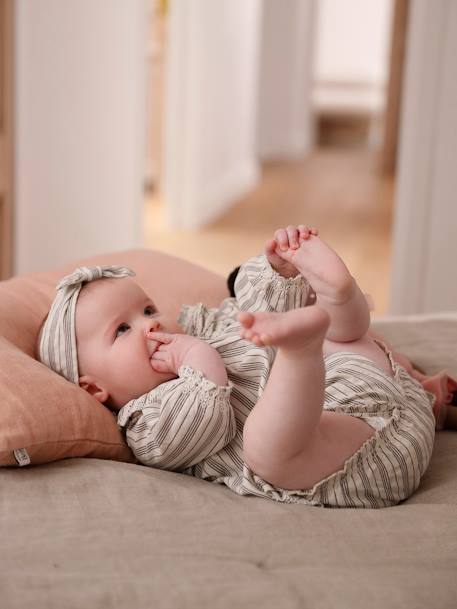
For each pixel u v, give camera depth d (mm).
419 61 3078
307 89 8086
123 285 1257
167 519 1002
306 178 6910
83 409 1150
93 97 3246
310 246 1209
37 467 1112
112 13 3229
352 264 4277
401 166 3189
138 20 3303
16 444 1066
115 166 3369
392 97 7027
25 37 3033
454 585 929
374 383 1188
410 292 3279
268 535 985
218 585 884
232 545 962
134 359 1201
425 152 3148
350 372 1207
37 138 3141
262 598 868
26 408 1096
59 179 3227
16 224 3166
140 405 1188
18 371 1146
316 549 970
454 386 1428
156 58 5629
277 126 8000
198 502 1048
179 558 931
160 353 1204
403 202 3215
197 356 1168
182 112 4863
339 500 1095
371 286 3908
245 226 5137
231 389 1150
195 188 4984
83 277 1246
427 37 3051
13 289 1479
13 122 3072
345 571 928
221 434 1139
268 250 1282
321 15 8867
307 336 967
